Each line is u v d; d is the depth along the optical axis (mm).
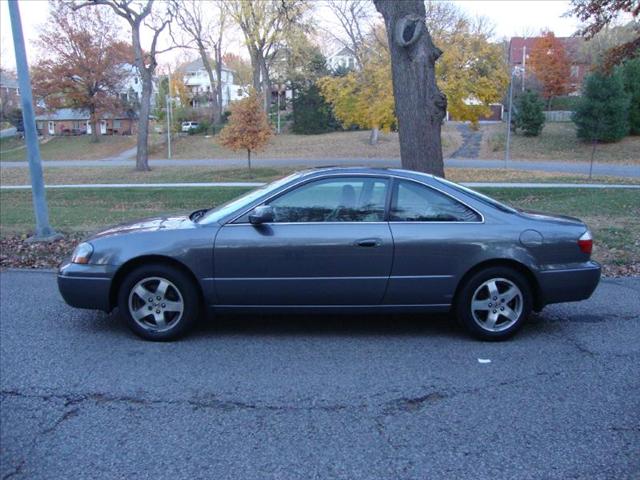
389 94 28906
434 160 9953
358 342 5340
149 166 37438
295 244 5160
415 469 3271
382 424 3793
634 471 3240
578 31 24359
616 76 39438
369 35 36375
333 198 5328
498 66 28406
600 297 6863
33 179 10328
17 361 4914
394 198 5320
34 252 9656
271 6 42188
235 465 3318
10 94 78188
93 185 24734
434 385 4387
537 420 3834
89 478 3197
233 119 30938
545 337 5484
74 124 74688
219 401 4137
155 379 4523
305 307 5297
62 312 6355
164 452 3461
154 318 5355
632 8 22672
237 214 5289
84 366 4793
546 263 5285
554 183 22328
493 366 4762
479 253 5211
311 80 54000
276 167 34750
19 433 3695
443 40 28000
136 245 5277
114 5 32625
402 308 5312
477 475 3209
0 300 6859
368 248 5172
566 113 51750
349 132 53031
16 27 9719
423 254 5199
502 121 57906
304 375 4586
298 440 3594
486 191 19312
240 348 5191
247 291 5238
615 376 4551
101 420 3863
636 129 41656
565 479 3170
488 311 5328
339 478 3188
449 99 27203
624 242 9609
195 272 5215
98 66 55156
